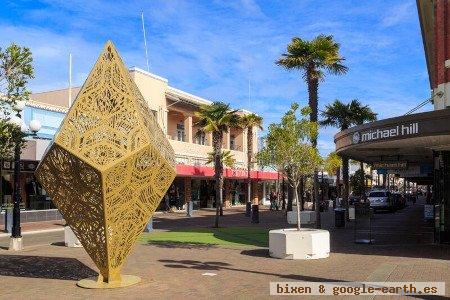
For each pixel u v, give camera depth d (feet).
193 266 41.42
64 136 28.78
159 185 32.63
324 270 38.83
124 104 30.48
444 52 57.93
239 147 181.47
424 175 104.63
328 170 51.80
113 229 31.22
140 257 46.96
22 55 32.24
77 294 30.89
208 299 29.22
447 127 42.88
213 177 148.46
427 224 87.15
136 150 29.27
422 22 75.46
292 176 50.21
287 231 47.24
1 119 33.32
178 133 147.43
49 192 31.86
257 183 185.98
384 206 131.13
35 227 85.25
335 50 76.79
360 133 53.06
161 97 133.49
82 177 28.84
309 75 76.13
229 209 151.02
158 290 31.81
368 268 39.45
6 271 39.63
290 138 49.47
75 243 56.39
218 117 121.39
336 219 81.46
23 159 91.40
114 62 31.55
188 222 96.43
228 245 56.85
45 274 38.24
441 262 42.11
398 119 47.24
